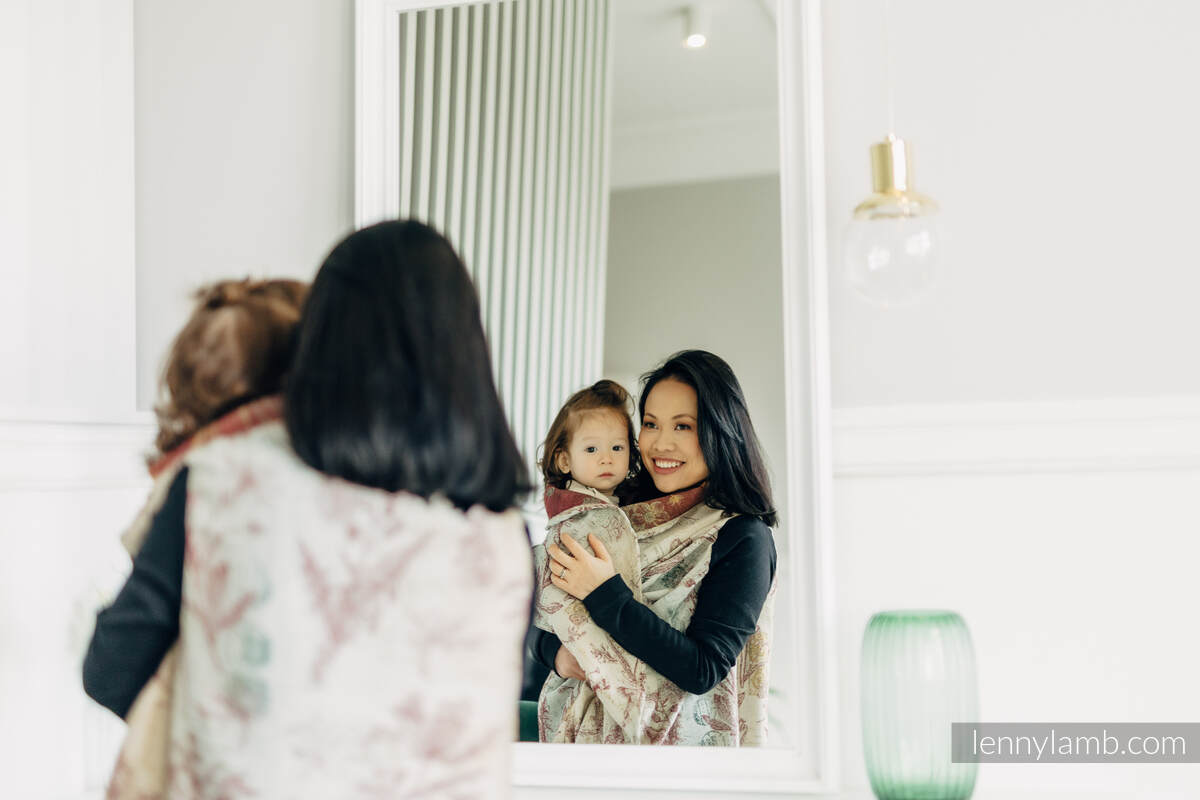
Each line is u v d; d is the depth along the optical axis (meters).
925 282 1.15
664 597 1.29
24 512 1.42
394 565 0.88
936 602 1.26
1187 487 1.20
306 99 1.51
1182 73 1.22
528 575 0.96
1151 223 1.22
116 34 1.56
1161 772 1.20
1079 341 1.24
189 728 0.89
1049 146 1.25
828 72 1.32
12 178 1.42
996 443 1.25
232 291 1.12
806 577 1.25
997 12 1.27
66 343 1.48
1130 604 1.21
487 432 0.90
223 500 0.90
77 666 1.51
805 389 1.26
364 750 0.86
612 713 1.29
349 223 1.49
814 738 1.23
